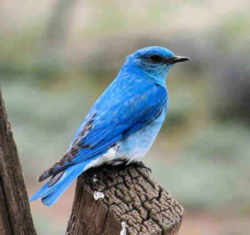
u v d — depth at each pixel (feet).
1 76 86.69
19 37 99.96
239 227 49.16
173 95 77.10
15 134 64.59
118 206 15.72
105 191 16.28
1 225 14.90
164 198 16.30
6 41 98.84
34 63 89.10
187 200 52.13
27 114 69.82
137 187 16.74
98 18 105.40
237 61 72.84
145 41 88.89
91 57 90.07
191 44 86.17
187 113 73.20
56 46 99.14
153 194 16.38
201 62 83.82
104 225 15.58
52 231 46.24
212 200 52.01
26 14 105.60
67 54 94.12
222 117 71.97
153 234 15.11
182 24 98.73
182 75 83.30
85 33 101.96
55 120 68.90
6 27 102.22
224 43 85.97
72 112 71.41
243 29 90.48
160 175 55.26
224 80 72.69
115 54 89.35
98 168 19.77
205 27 92.99
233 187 53.52
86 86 85.10
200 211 51.85
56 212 52.54
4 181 14.67
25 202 15.03
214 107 72.59
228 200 52.37
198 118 72.74
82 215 16.12
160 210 15.79
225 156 59.88
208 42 85.81
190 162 58.95
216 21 96.63
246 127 68.59
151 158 60.90
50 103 72.90
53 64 89.15
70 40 100.32
